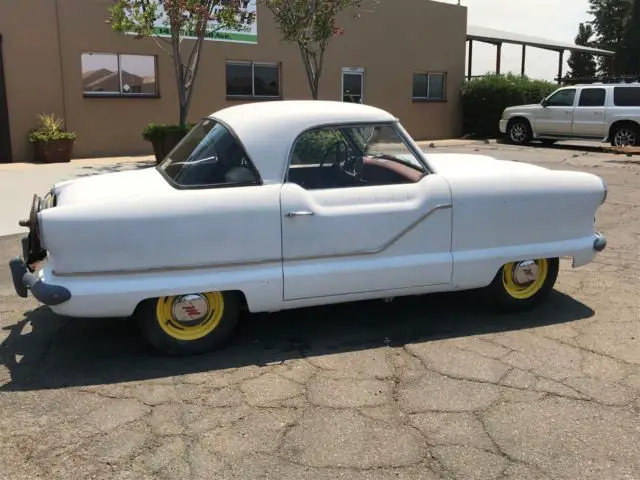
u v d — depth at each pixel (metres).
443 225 4.39
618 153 16.53
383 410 3.42
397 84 21.05
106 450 3.04
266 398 3.55
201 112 16.62
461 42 22.72
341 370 3.90
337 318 4.79
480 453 3.02
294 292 4.11
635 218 8.39
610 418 3.33
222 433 3.19
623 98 17.22
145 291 3.81
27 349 4.23
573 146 18.92
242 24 14.82
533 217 4.62
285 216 4.02
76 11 14.29
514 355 4.11
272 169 4.09
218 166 4.06
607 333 4.48
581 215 4.80
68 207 3.71
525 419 3.32
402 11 20.67
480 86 22.53
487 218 4.49
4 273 5.91
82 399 3.54
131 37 15.09
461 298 5.23
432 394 3.59
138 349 4.23
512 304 4.81
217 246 3.92
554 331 4.52
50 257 3.75
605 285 5.58
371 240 4.23
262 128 4.12
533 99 22.47
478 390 3.64
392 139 4.43
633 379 3.77
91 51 14.64
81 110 14.72
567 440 3.13
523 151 17.23
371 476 2.84
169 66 15.86
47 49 14.07
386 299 4.50
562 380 3.76
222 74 16.84
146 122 15.74
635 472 2.87
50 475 2.85
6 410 3.41
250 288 4.01
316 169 4.25
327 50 18.97
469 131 23.17
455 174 4.54
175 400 3.53
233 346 4.27
